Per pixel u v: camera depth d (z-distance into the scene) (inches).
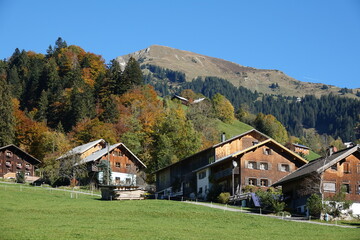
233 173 3120.1
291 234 1884.8
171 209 2442.2
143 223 2036.2
